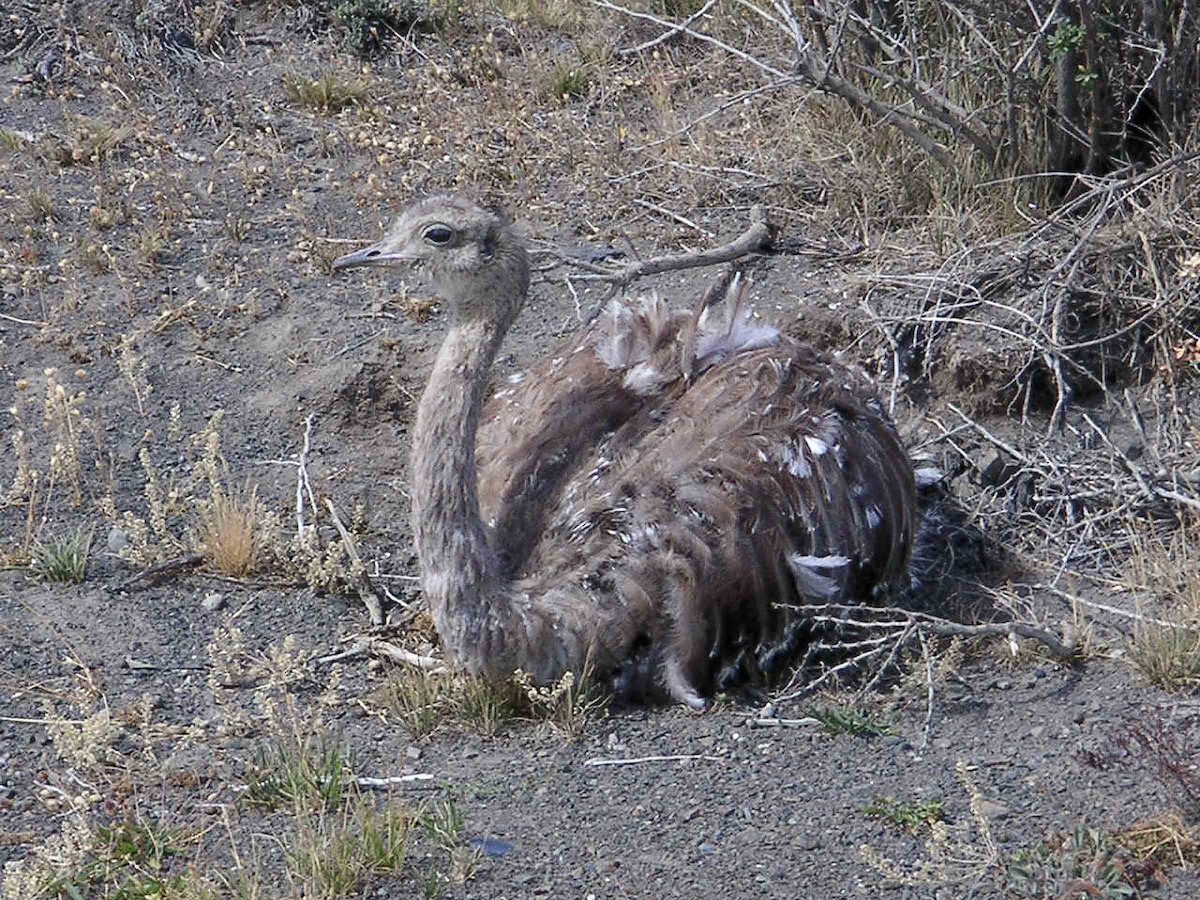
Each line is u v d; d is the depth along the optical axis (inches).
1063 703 349.4
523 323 501.0
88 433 458.6
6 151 583.5
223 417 470.6
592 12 652.1
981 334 467.8
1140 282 474.0
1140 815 306.7
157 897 291.1
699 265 498.3
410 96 614.2
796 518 364.5
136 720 349.1
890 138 539.5
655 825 315.3
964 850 297.6
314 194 564.7
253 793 322.3
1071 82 497.0
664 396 385.4
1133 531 408.5
